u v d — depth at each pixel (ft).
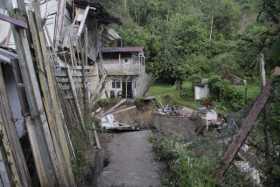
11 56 14.62
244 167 15.10
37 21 15.35
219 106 55.06
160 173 19.92
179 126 43.16
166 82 83.92
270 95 11.58
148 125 41.50
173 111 53.67
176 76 80.07
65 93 21.61
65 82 21.89
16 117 17.31
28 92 13.60
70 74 22.61
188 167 16.33
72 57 26.53
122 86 66.85
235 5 107.34
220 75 65.51
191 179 14.42
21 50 13.62
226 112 50.24
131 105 57.67
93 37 52.34
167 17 104.27
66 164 15.30
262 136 13.16
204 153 18.67
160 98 62.08
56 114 15.62
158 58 83.56
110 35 68.28
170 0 114.42
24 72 13.57
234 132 17.56
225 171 13.12
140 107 56.95
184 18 95.20
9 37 22.38
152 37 86.07
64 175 14.70
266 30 11.30
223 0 106.83
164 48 85.61
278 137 11.64
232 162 14.07
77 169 16.85
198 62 80.48
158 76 83.15
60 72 21.17
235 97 54.34
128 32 85.25
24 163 12.64
